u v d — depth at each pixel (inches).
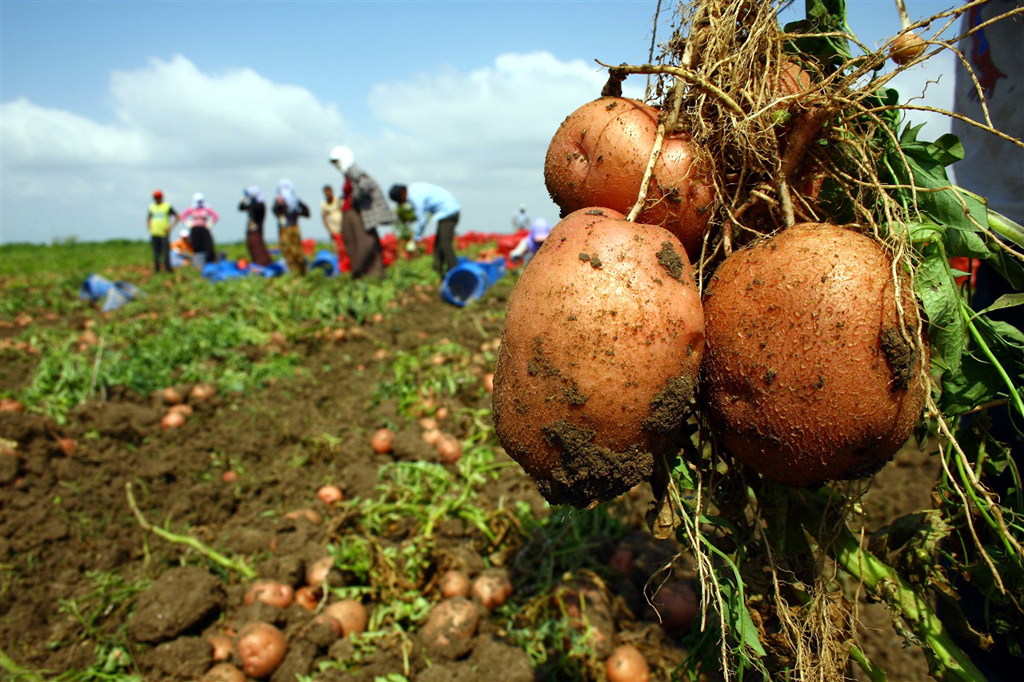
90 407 228.2
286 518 174.9
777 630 73.0
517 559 153.6
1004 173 87.2
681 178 67.1
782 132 69.5
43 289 662.5
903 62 66.3
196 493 186.7
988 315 89.7
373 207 502.0
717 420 67.0
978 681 67.4
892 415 60.7
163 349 307.9
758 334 61.9
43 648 137.6
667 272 62.4
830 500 69.9
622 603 141.3
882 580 71.6
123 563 165.5
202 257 802.8
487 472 200.7
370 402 258.2
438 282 518.0
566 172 71.8
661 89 73.8
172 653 130.3
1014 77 85.0
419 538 157.9
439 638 130.8
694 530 65.9
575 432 61.2
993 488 86.0
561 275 62.1
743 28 72.3
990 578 72.0
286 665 129.8
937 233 65.2
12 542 160.2
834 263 60.5
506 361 64.7
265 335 339.3
